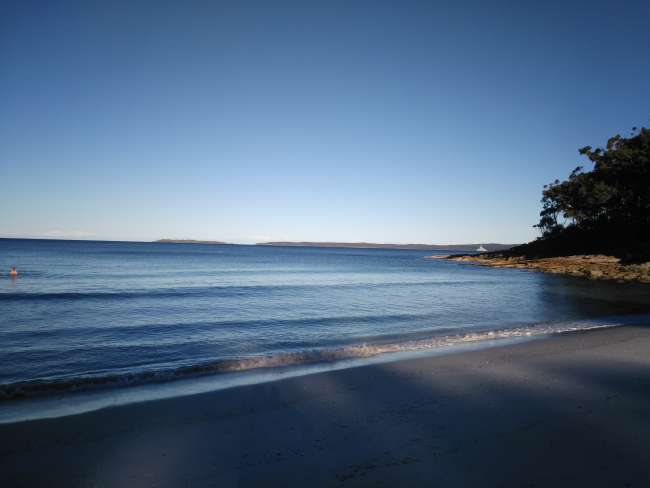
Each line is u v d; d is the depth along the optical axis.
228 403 6.18
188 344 10.80
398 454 4.47
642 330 12.66
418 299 21.80
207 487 3.84
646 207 50.25
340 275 41.44
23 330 12.05
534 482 3.85
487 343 10.84
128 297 20.19
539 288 28.56
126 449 4.64
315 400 6.30
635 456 4.39
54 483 3.93
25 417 5.62
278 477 4.00
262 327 13.30
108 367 8.60
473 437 4.89
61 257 60.12
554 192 66.88
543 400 6.22
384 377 7.51
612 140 54.72
